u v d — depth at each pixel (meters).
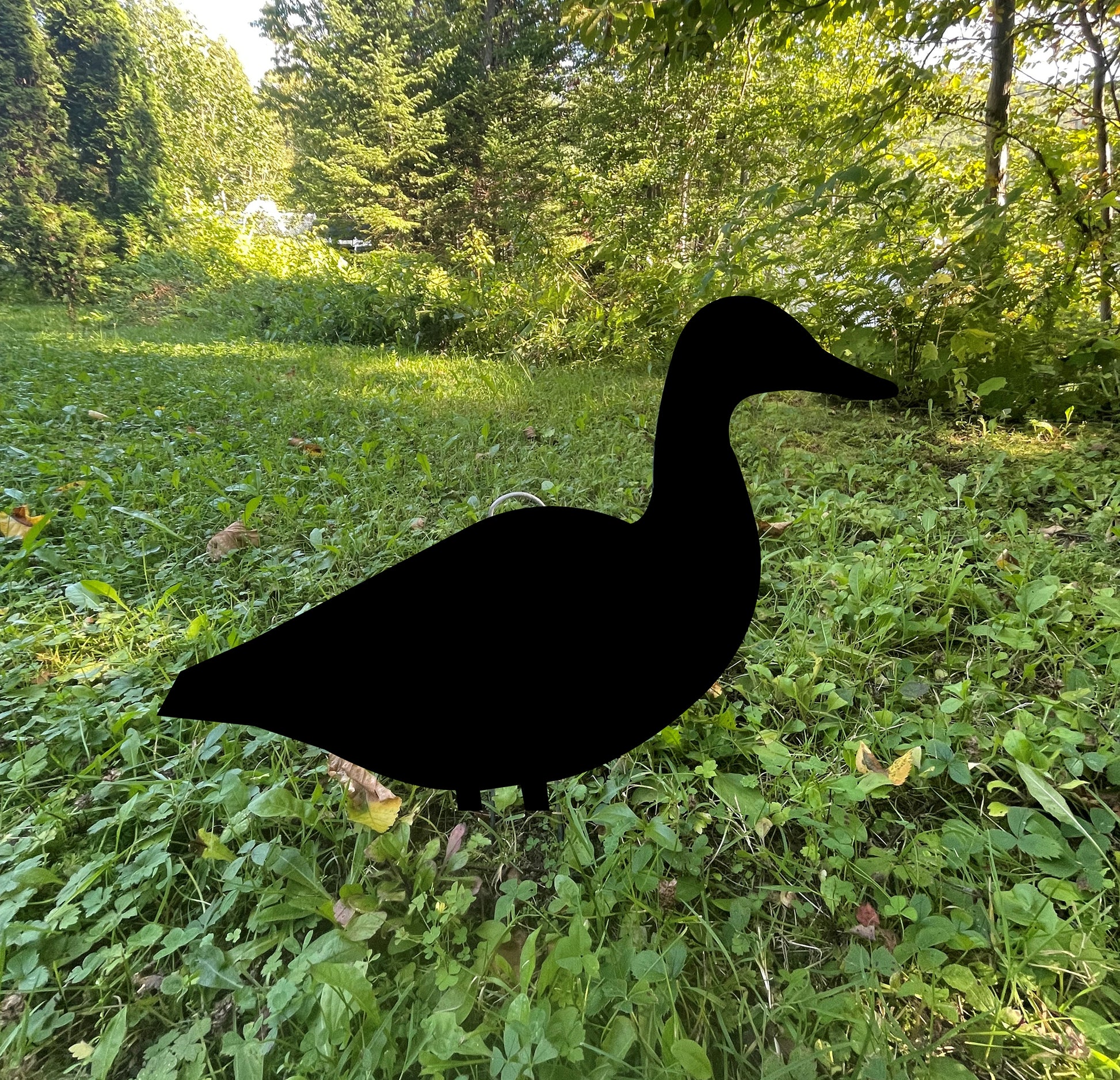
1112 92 4.94
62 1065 1.20
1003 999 1.23
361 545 2.86
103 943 1.40
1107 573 2.53
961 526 2.98
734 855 1.58
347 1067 1.14
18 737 1.88
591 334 7.12
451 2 26.06
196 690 1.12
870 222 5.36
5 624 2.38
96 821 1.68
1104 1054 1.13
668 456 1.29
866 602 2.39
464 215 23.64
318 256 13.76
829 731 1.91
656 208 8.34
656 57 5.52
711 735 1.88
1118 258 4.58
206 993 1.30
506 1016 1.19
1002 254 4.69
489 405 5.32
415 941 1.32
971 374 4.84
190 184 22.00
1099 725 1.83
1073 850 1.54
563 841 1.60
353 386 5.93
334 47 25.12
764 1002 1.25
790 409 4.98
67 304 13.98
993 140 5.04
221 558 2.85
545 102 23.56
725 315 1.26
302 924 1.42
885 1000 1.24
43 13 17.41
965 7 4.75
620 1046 1.14
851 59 7.36
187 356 7.65
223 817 1.67
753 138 9.28
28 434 4.30
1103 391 4.57
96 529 2.99
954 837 1.50
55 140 17.34
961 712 1.92
